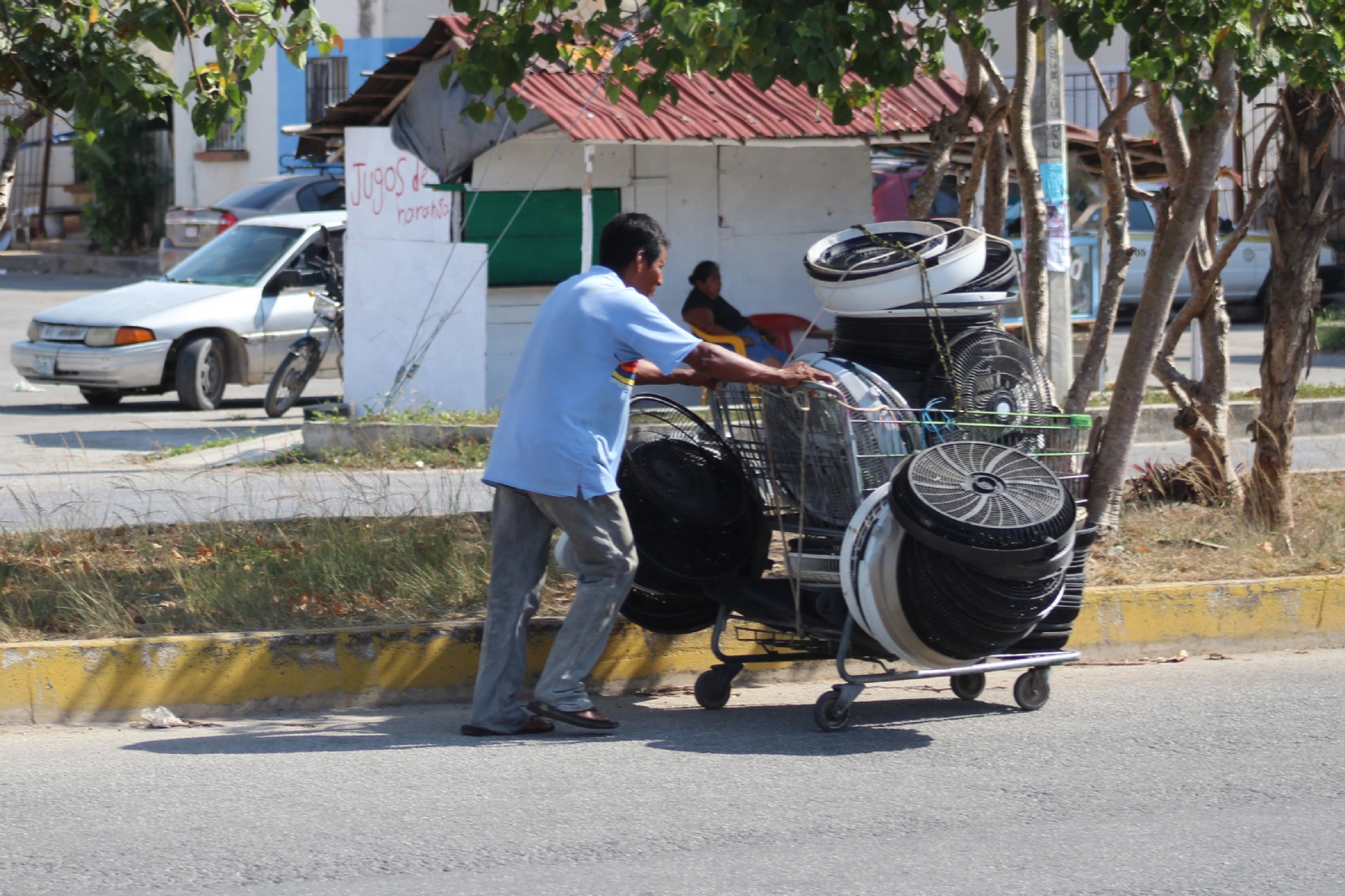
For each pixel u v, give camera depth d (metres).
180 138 50.62
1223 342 15.38
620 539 9.27
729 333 20.81
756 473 10.49
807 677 11.51
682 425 11.12
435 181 21.19
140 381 24.36
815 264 10.19
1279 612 12.39
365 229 22.06
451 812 8.01
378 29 46.50
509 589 9.47
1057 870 7.21
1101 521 13.30
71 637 10.29
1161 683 11.15
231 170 49.62
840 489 9.62
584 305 9.05
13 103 12.66
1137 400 13.13
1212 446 15.41
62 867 7.18
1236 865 7.29
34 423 23.20
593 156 21.69
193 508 15.08
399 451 18.97
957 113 14.92
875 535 9.02
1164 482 15.98
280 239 26.66
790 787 8.50
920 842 7.59
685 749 9.31
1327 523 14.08
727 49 10.79
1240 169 15.08
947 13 12.46
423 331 21.44
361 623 10.88
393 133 20.95
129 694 10.02
